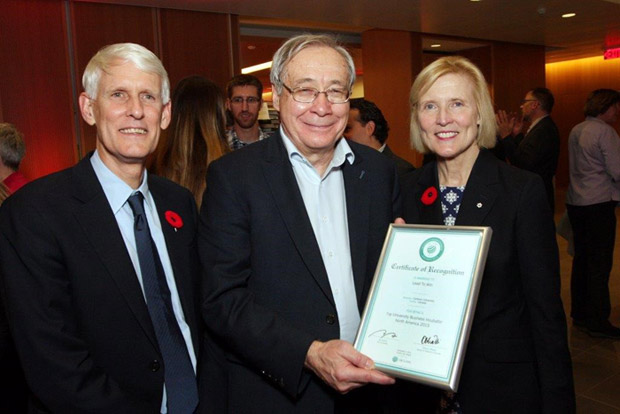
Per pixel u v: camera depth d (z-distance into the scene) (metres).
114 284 1.31
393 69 8.70
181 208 1.59
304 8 6.41
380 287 1.32
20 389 1.71
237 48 6.60
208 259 1.39
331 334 1.35
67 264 1.28
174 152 2.09
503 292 1.46
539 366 1.45
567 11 7.36
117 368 1.31
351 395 1.52
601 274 3.89
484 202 1.50
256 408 1.40
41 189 1.33
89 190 1.36
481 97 1.56
